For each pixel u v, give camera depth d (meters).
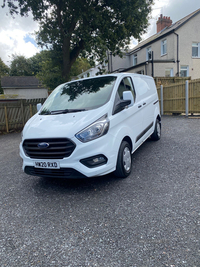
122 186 3.45
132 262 1.91
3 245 2.31
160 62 17.97
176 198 2.90
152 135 5.93
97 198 3.15
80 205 3.00
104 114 3.31
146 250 2.03
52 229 2.53
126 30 14.02
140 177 3.72
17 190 3.78
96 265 1.92
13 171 4.86
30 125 3.65
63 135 3.01
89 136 3.04
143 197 3.03
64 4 12.62
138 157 4.81
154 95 5.98
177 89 10.27
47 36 14.38
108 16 13.61
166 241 2.12
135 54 25.38
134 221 2.50
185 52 19.11
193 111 9.39
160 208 2.70
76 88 4.41
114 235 2.29
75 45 15.37
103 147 3.13
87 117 3.23
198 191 3.02
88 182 3.76
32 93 32.84
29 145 3.37
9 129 10.99
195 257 1.88
